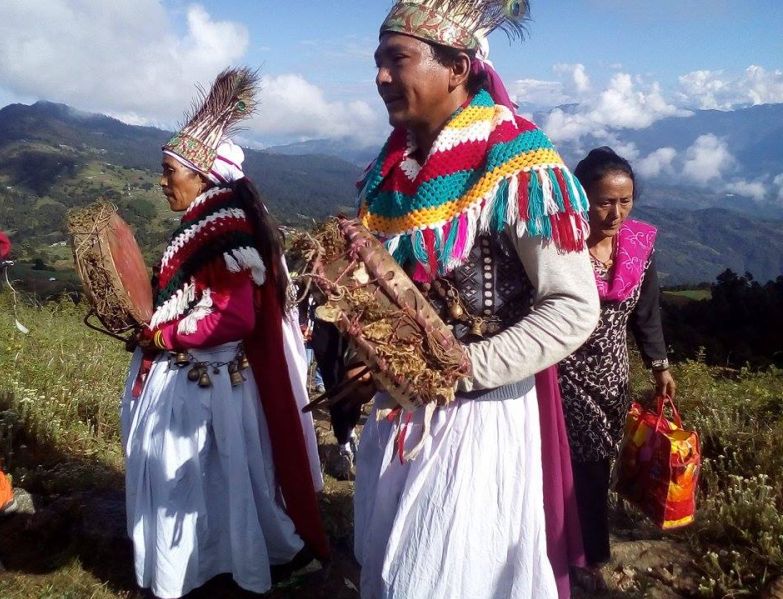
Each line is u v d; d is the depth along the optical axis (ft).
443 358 6.30
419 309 6.34
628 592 10.95
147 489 10.11
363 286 6.30
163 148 10.40
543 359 6.47
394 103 6.83
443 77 6.68
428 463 7.17
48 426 15.94
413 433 7.34
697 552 11.93
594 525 10.16
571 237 6.31
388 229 7.06
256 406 10.62
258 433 10.61
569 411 9.82
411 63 6.63
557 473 7.55
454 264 6.51
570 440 9.91
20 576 11.06
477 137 6.61
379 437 8.03
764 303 47.34
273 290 10.38
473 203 6.44
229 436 10.18
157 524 9.99
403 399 6.43
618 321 9.77
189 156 10.20
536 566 7.14
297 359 11.64
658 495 9.54
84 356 21.95
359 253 6.35
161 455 9.99
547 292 6.48
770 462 14.28
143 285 10.17
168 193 10.58
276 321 10.50
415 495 7.22
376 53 6.95
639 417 10.09
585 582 10.83
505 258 6.78
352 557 12.15
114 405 18.47
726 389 20.12
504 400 7.13
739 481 12.93
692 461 9.46
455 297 6.82
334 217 6.67
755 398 18.58
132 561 11.60
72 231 9.75
